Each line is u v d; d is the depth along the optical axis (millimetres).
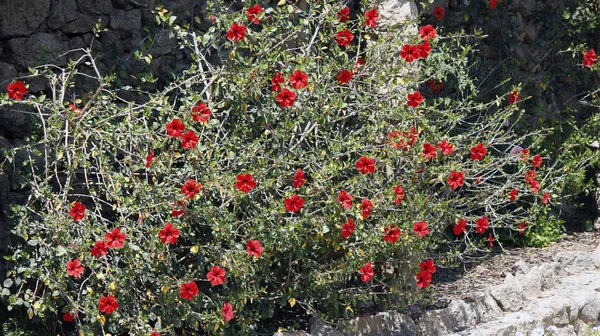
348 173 5734
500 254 7637
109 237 4512
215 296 5105
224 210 4922
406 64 6062
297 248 5211
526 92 8375
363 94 5887
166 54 6055
